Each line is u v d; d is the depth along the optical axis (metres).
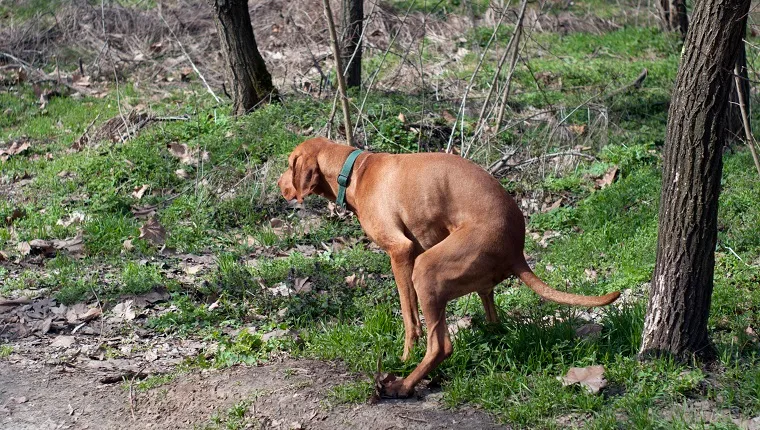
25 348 4.65
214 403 4.25
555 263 5.22
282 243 5.53
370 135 6.31
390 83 7.50
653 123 6.89
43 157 6.65
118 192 6.05
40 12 10.01
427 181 4.30
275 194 5.93
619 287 4.90
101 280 5.14
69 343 4.68
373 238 4.45
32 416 4.23
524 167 6.15
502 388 4.20
